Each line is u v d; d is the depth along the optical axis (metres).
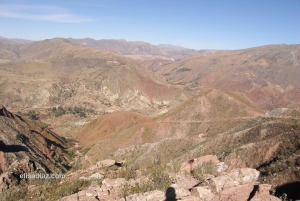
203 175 19.38
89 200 15.76
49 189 20.81
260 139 40.34
